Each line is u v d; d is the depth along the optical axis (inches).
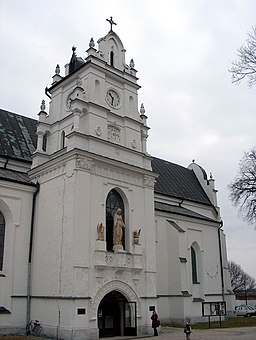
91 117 1326.3
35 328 1178.0
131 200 1365.7
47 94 1590.8
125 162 1362.0
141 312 1275.8
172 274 1696.6
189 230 1937.7
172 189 2228.1
